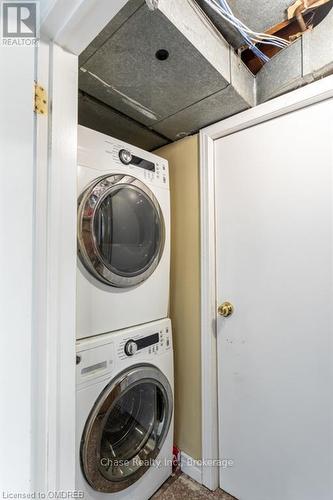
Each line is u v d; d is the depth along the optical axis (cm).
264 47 126
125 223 114
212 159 144
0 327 66
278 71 114
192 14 91
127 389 109
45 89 66
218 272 142
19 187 63
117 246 110
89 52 92
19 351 61
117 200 111
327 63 98
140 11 77
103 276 104
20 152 63
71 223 72
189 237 152
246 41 112
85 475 95
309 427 108
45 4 61
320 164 108
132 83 110
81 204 99
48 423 64
